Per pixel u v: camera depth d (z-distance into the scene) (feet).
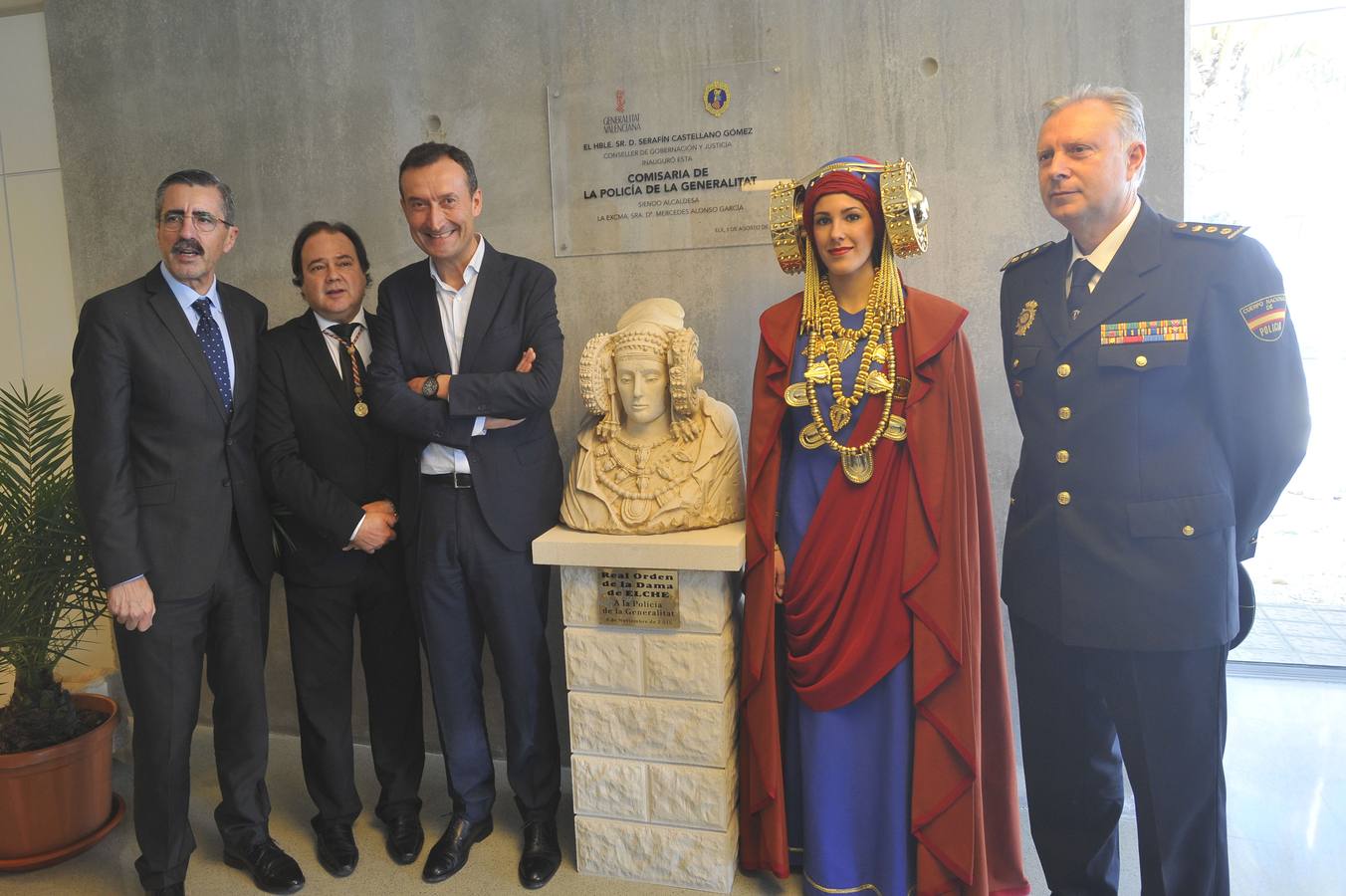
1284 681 11.23
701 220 8.79
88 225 10.33
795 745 7.45
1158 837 6.04
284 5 9.53
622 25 8.76
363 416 7.85
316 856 8.21
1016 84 7.95
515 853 8.14
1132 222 5.92
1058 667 6.36
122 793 9.53
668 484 7.36
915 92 8.17
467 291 7.52
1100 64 7.75
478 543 7.44
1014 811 7.11
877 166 6.65
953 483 6.58
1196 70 11.42
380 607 8.20
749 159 8.61
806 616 6.97
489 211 9.28
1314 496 12.80
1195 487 5.70
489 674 9.84
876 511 6.73
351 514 7.58
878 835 6.96
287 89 9.62
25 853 8.14
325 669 8.07
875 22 8.19
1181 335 5.63
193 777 9.74
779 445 7.07
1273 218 11.57
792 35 8.39
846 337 6.81
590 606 7.42
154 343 7.00
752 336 8.82
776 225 6.96
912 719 6.82
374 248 9.60
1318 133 11.19
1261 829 8.13
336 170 9.59
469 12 9.11
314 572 7.91
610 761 7.57
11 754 8.02
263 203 9.80
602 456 7.58
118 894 7.80
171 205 6.93
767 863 7.31
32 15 10.52
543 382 7.20
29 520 8.28
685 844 7.49
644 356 7.27
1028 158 8.00
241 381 7.46
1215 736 5.90
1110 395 5.81
